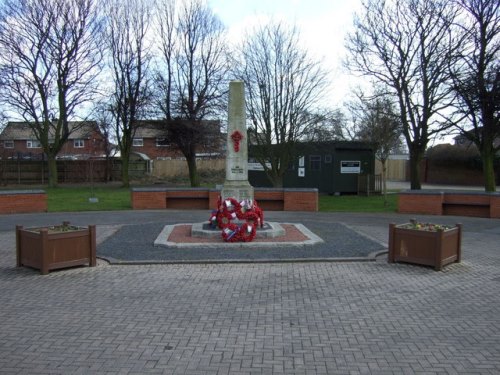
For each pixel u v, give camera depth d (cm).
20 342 518
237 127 1304
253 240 1092
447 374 442
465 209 1748
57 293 710
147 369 451
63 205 2014
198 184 3319
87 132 4594
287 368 453
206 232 1134
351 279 793
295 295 697
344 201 2242
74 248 866
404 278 802
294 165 2616
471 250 1073
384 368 454
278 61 2106
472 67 1827
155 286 748
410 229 895
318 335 539
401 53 2102
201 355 483
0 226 1422
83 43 2991
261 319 592
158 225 1423
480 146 1962
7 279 794
